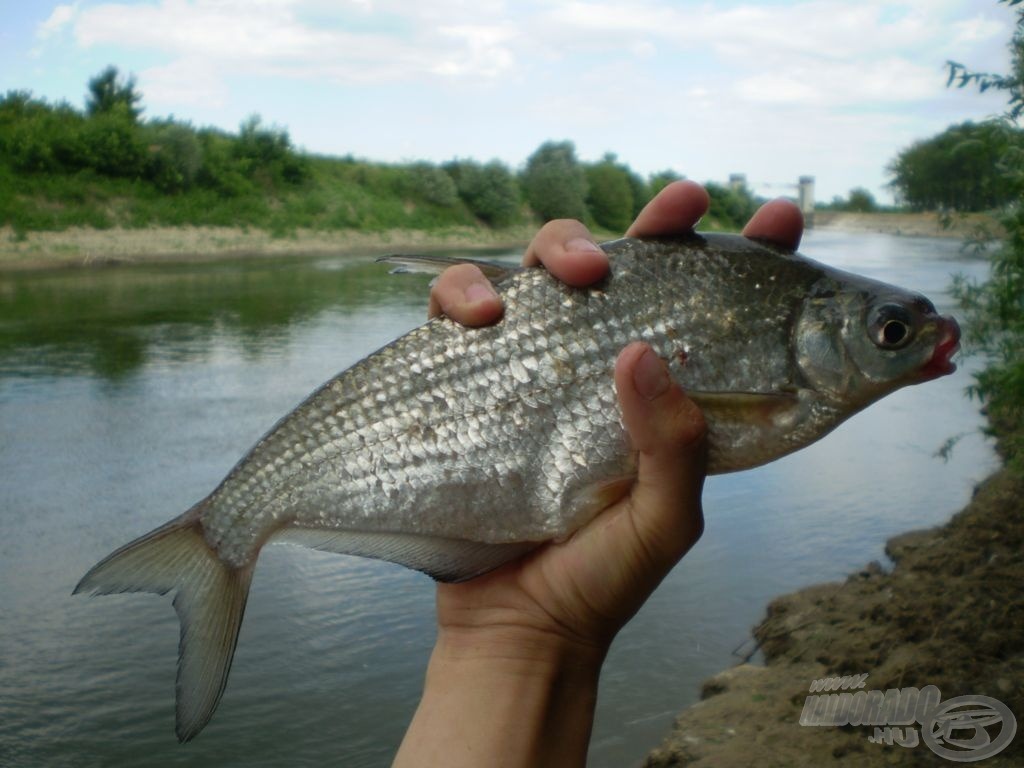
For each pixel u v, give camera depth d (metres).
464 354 0.35
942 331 0.33
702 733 0.81
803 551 1.23
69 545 1.27
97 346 2.71
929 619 0.93
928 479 1.54
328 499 0.36
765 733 0.79
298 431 0.37
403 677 0.94
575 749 0.34
